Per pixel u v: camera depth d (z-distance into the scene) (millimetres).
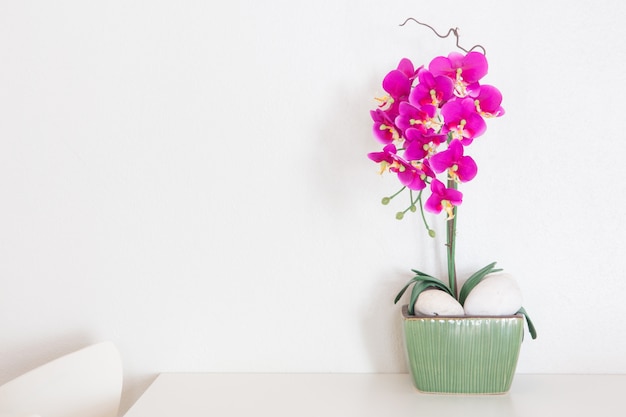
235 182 1565
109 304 1584
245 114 1559
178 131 1565
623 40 1508
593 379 1512
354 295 1563
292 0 1542
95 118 1568
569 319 1540
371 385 1503
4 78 1571
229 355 1581
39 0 1563
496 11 1519
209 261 1574
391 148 1391
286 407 1406
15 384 1393
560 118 1521
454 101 1356
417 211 1545
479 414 1360
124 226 1576
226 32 1552
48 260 1584
